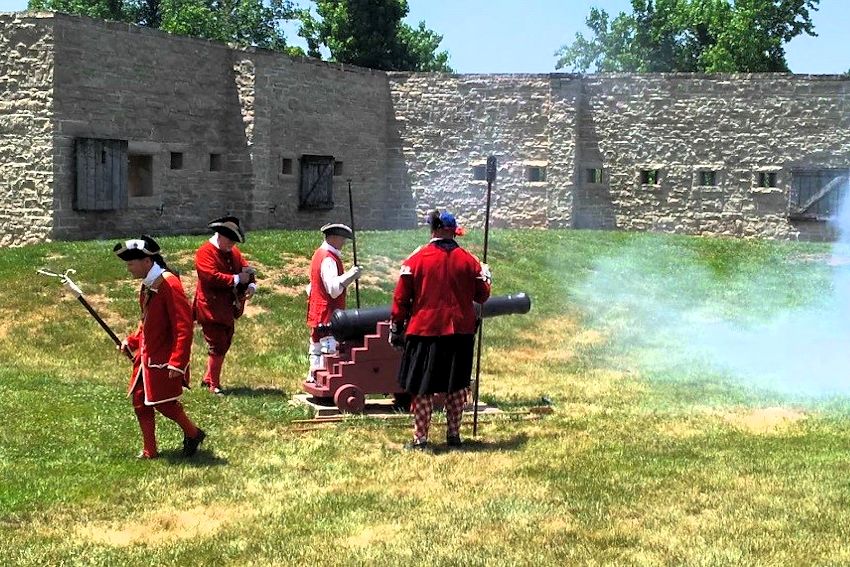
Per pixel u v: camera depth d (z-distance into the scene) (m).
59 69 20.06
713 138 27.80
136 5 45.09
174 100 22.86
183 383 8.11
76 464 7.82
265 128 24.61
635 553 5.80
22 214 20.31
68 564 5.79
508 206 28.56
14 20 20.17
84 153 20.55
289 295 15.95
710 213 27.91
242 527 6.45
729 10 41.44
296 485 7.39
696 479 7.34
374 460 8.08
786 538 6.04
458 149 28.78
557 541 6.04
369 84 28.36
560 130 28.09
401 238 21.41
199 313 10.66
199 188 23.72
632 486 7.16
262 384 11.34
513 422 9.60
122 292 15.05
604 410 10.23
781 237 27.50
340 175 27.48
